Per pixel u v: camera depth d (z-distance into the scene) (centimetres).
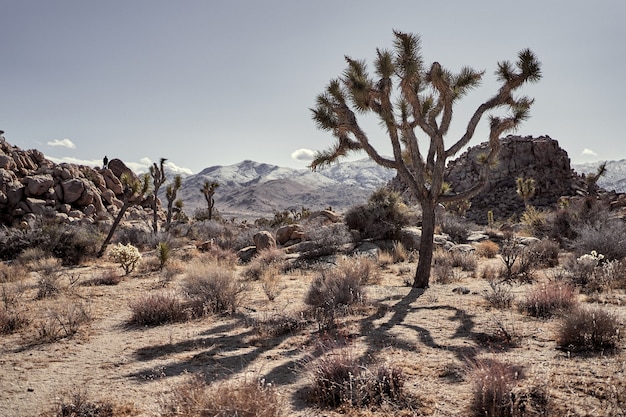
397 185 5872
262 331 671
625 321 612
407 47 980
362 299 857
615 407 349
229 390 359
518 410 349
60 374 503
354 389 404
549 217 2197
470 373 420
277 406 354
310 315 770
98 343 638
